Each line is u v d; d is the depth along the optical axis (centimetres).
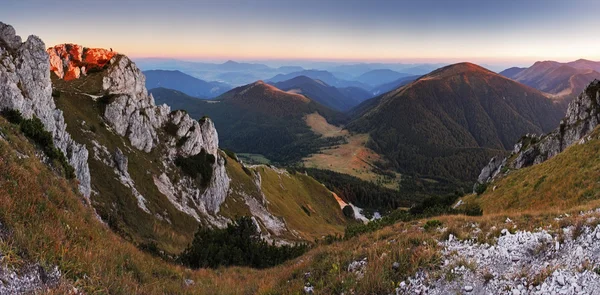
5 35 4594
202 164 7900
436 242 1553
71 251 1168
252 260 2878
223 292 1608
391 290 1221
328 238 3191
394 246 1570
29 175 1630
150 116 7544
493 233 1539
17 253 983
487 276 1198
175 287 1531
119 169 5512
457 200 6203
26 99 3803
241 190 9850
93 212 2352
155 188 6075
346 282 1298
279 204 12050
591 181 2864
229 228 3462
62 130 4384
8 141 2112
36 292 884
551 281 1099
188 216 6181
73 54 8294
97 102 6569
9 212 1150
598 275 1062
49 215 1395
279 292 1446
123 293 1157
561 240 1319
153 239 4650
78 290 988
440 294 1161
